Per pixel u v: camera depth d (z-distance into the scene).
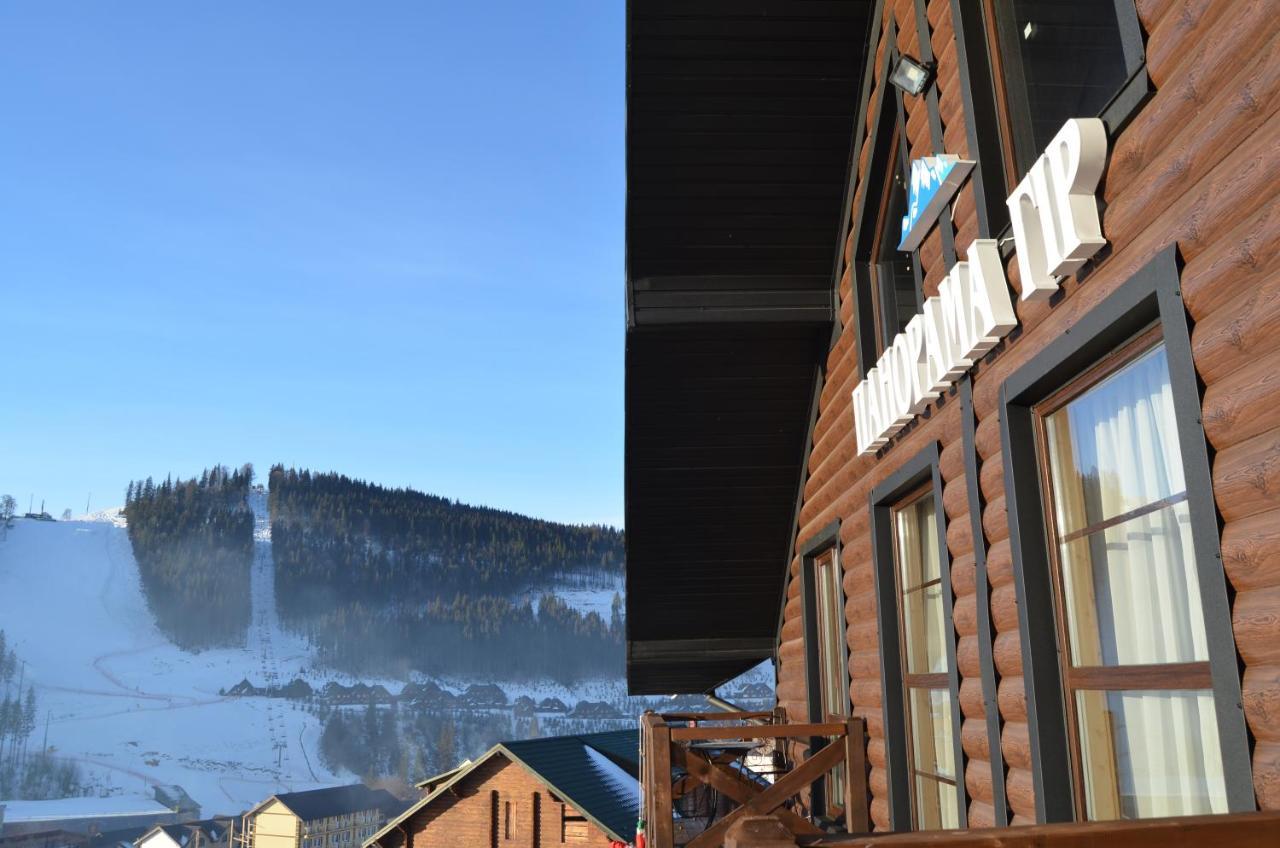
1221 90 2.47
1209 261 2.46
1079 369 3.25
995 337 3.68
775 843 1.32
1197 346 2.50
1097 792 3.18
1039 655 3.38
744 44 5.61
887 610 5.27
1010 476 3.55
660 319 6.36
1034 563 3.46
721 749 7.48
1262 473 2.24
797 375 6.94
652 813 5.11
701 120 5.84
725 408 7.08
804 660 7.29
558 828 20.02
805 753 7.02
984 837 1.34
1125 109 2.89
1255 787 2.26
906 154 5.16
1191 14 2.58
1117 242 2.93
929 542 4.89
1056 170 3.09
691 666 9.12
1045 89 3.64
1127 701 3.03
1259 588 2.29
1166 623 2.84
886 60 5.35
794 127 5.92
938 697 4.79
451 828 20.98
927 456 4.52
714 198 6.12
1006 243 3.65
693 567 8.11
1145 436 2.95
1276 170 2.23
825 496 6.78
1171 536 2.82
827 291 6.48
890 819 5.10
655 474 7.44
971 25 4.07
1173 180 2.64
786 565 8.09
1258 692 2.25
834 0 5.52
